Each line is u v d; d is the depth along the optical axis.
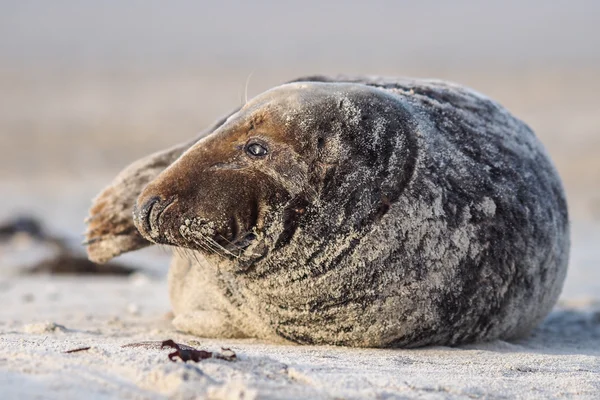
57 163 90.12
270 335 21.95
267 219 19.42
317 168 19.45
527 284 22.08
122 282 41.22
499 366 18.83
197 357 16.14
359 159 19.59
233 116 20.25
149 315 28.88
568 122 101.88
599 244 54.09
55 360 15.42
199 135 24.36
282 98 19.83
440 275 20.41
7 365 14.87
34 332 22.39
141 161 24.45
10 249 50.53
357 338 20.92
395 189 19.80
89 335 22.16
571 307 32.78
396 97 21.09
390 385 15.85
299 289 20.28
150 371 14.65
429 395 15.39
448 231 20.30
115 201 24.08
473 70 166.00
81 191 76.81
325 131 19.53
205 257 20.39
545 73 153.75
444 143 21.05
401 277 20.11
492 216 20.94
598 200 68.56
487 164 21.48
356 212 19.59
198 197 19.25
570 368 18.97
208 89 145.00
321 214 19.50
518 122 24.25
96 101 132.38
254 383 14.68
